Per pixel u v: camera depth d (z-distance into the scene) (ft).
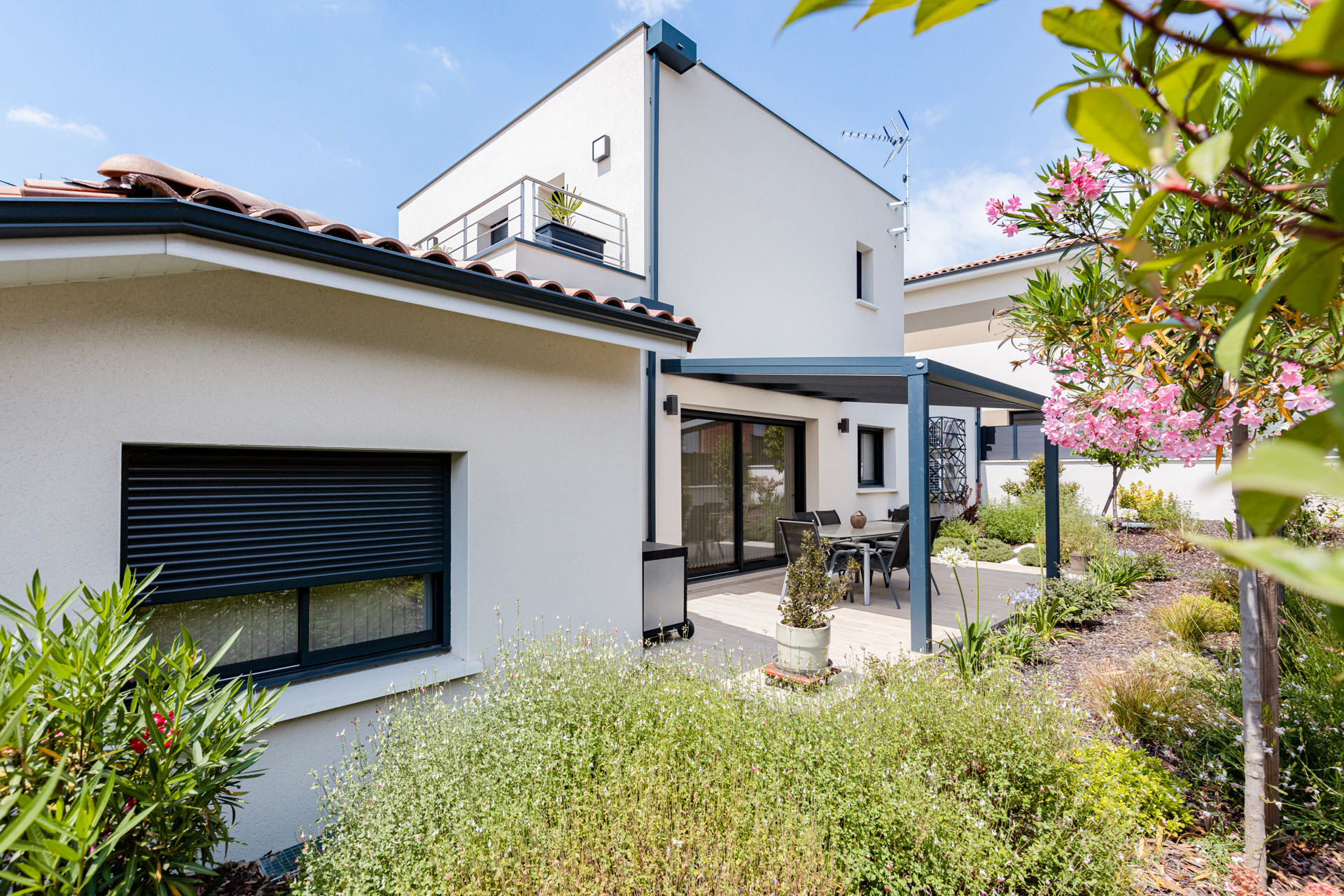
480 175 38.17
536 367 16.69
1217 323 8.40
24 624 10.17
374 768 10.78
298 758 12.72
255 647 13.05
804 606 17.53
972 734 11.59
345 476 14.03
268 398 12.51
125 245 9.73
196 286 11.80
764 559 35.04
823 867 9.01
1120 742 14.21
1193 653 18.79
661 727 11.63
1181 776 13.14
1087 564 32.68
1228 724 13.51
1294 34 2.56
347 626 14.21
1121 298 10.96
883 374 21.33
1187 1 2.64
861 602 28.12
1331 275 2.75
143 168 11.07
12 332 10.32
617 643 18.31
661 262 28.30
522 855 8.96
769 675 17.06
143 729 8.49
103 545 10.96
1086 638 21.84
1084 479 49.19
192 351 11.75
